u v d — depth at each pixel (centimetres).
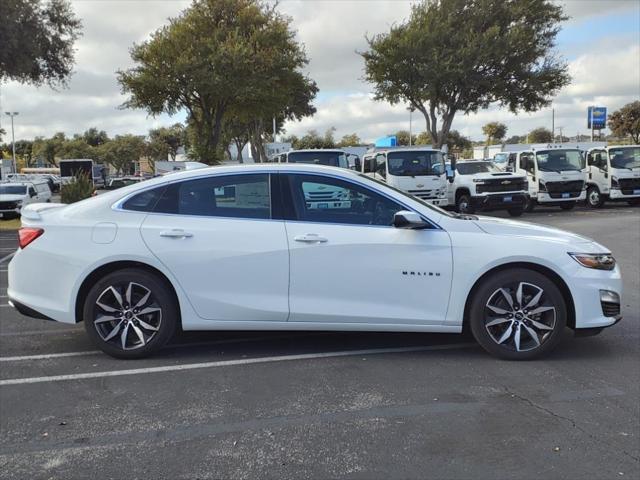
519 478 311
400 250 483
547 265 480
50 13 2078
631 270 920
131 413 399
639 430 365
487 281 487
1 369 488
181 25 2277
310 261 485
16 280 507
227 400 419
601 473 315
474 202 1852
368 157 1906
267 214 495
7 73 1980
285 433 367
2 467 329
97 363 500
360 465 327
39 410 406
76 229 495
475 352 517
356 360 501
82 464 331
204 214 497
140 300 497
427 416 389
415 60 2523
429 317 488
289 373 471
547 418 384
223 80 2220
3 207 2247
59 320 499
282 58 2294
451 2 2509
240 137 4794
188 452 344
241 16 2289
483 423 378
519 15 2511
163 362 500
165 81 2259
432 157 1783
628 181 2066
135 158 8775
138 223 493
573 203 2114
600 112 4378
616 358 500
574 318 487
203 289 487
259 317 490
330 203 499
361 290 487
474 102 2616
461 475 315
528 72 2561
